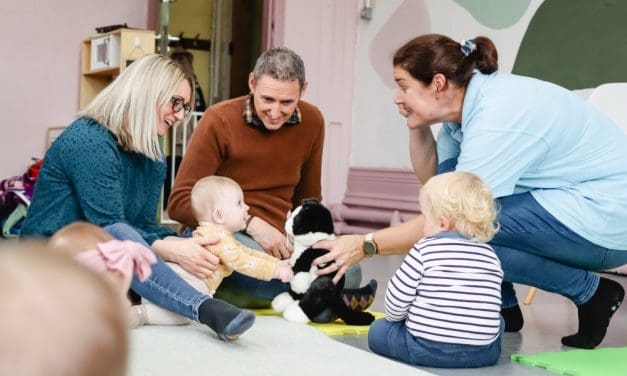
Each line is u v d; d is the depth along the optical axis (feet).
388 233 7.18
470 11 17.33
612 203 7.02
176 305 6.63
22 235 7.22
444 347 6.26
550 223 7.08
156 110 7.13
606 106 12.06
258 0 27.20
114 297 1.03
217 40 27.14
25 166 20.74
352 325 7.75
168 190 20.76
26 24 20.54
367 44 20.72
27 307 0.95
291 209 8.75
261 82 7.93
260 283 8.11
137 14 21.80
